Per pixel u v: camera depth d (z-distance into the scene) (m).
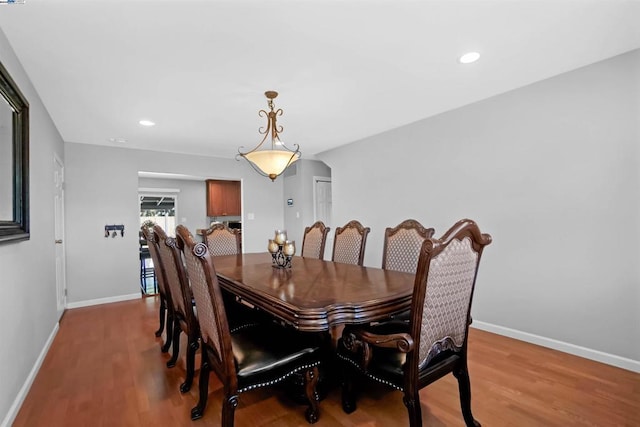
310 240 3.68
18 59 2.09
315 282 2.01
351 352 1.71
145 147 4.68
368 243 4.47
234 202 7.61
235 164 5.68
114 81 2.47
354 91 2.79
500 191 3.02
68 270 4.19
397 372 1.44
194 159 5.25
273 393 2.06
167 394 2.06
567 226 2.60
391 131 4.10
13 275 1.91
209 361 1.73
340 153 4.95
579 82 2.49
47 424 1.76
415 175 3.82
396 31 1.90
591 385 2.09
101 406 1.93
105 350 2.77
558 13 1.77
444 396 1.99
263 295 1.72
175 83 2.53
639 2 1.67
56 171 3.60
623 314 2.32
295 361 1.65
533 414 1.80
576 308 2.56
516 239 2.92
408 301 1.73
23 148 2.03
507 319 2.99
